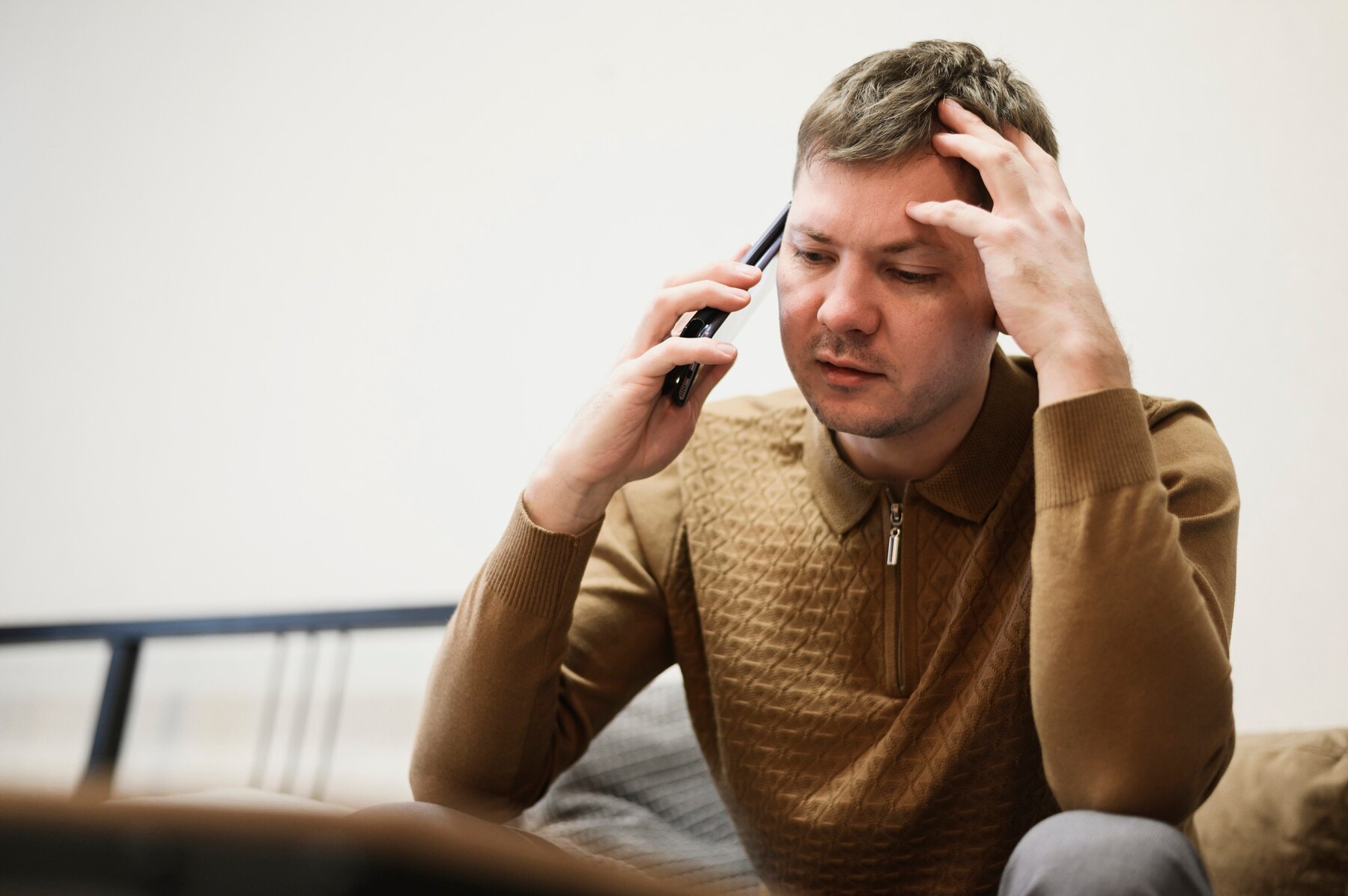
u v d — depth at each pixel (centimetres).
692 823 147
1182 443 98
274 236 288
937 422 100
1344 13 199
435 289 269
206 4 313
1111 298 205
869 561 104
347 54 293
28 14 335
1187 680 75
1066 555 78
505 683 96
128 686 233
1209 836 126
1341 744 126
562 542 96
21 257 315
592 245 256
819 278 93
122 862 31
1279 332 193
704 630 109
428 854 32
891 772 97
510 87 273
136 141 312
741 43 252
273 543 268
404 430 262
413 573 253
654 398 97
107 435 292
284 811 31
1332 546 183
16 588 287
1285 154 199
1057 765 77
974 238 88
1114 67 213
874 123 90
